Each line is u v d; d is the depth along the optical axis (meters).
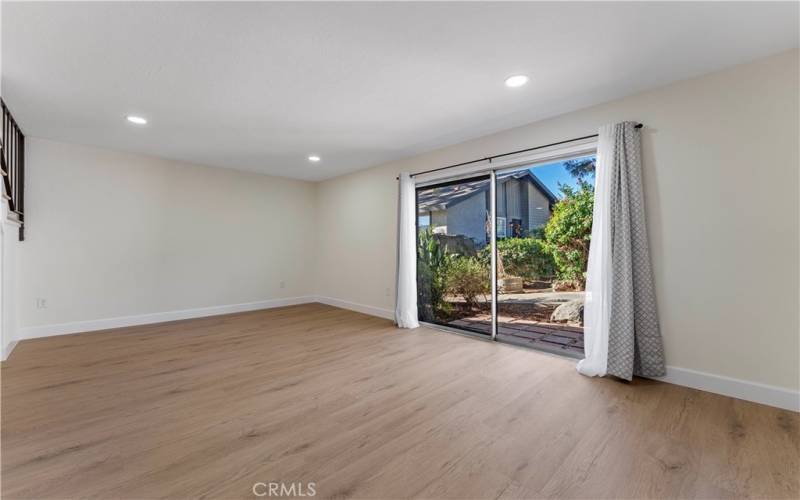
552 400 2.22
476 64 2.20
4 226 2.91
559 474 1.50
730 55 2.09
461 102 2.77
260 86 2.49
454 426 1.90
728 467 1.54
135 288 4.31
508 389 2.40
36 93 2.57
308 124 3.26
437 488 1.41
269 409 2.10
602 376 2.62
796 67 2.02
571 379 2.58
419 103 2.79
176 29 1.83
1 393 2.30
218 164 4.86
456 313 4.19
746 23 1.78
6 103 2.74
